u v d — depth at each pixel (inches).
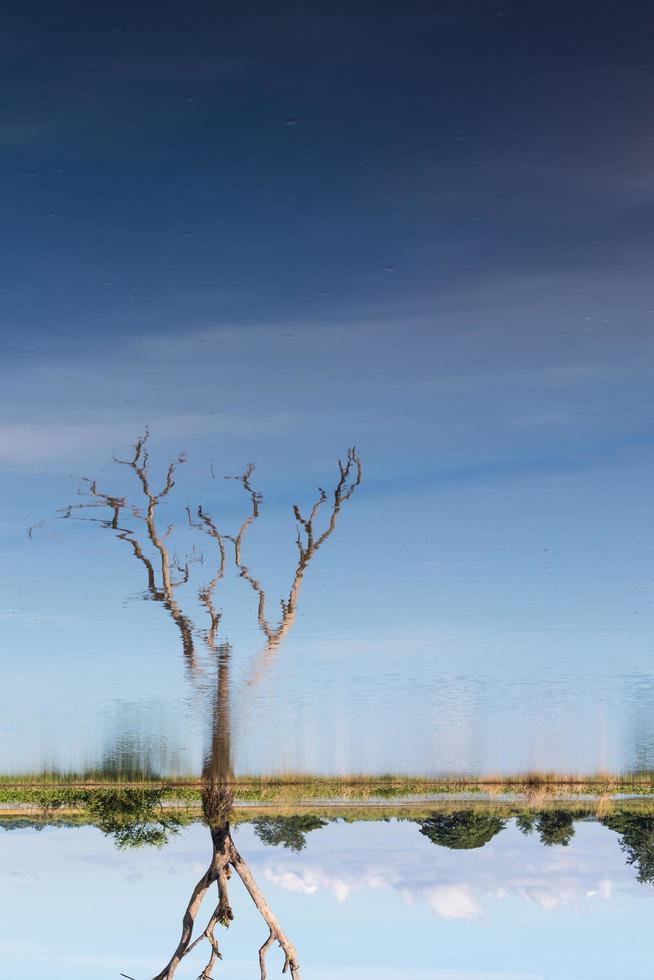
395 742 1096.2
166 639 908.0
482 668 941.2
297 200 778.2
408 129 741.9
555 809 1364.4
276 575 917.2
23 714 944.3
